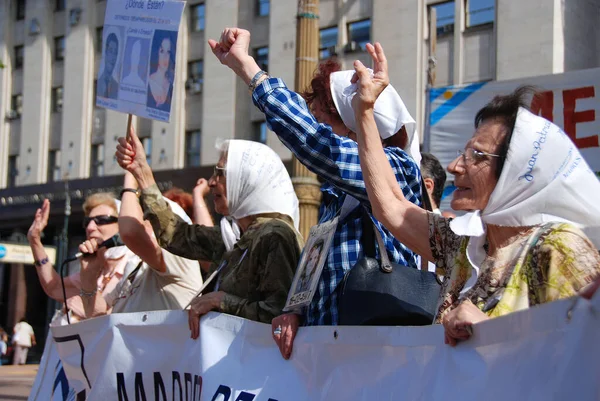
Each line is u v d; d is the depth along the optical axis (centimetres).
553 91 671
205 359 302
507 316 186
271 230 311
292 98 282
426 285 262
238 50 296
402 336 223
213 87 2362
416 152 309
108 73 386
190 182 2273
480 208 226
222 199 347
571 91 664
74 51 2773
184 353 317
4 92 2950
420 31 1920
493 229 222
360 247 280
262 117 2250
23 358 2264
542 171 211
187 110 2445
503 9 1775
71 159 2734
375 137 254
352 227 284
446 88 747
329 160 272
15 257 2102
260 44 2259
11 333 2880
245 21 2298
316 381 256
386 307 256
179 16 361
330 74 306
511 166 213
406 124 304
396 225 250
